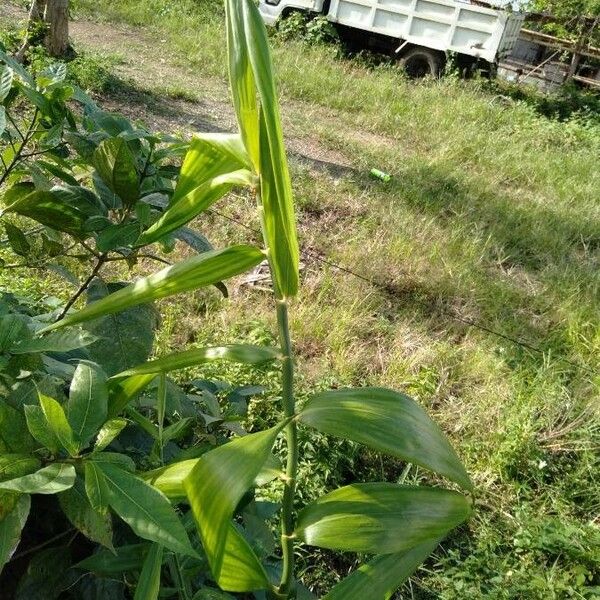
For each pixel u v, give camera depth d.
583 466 3.29
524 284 5.14
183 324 3.66
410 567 0.94
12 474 0.95
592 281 5.17
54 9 7.10
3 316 1.11
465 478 0.86
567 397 3.69
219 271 0.95
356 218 5.45
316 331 3.92
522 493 3.15
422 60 11.26
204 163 1.12
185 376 3.00
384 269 4.77
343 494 0.92
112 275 3.60
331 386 3.42
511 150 7.92
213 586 1.38
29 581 1.20
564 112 10.90
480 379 3.88
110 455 0.98
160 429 1.15
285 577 0.96
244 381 3.15
